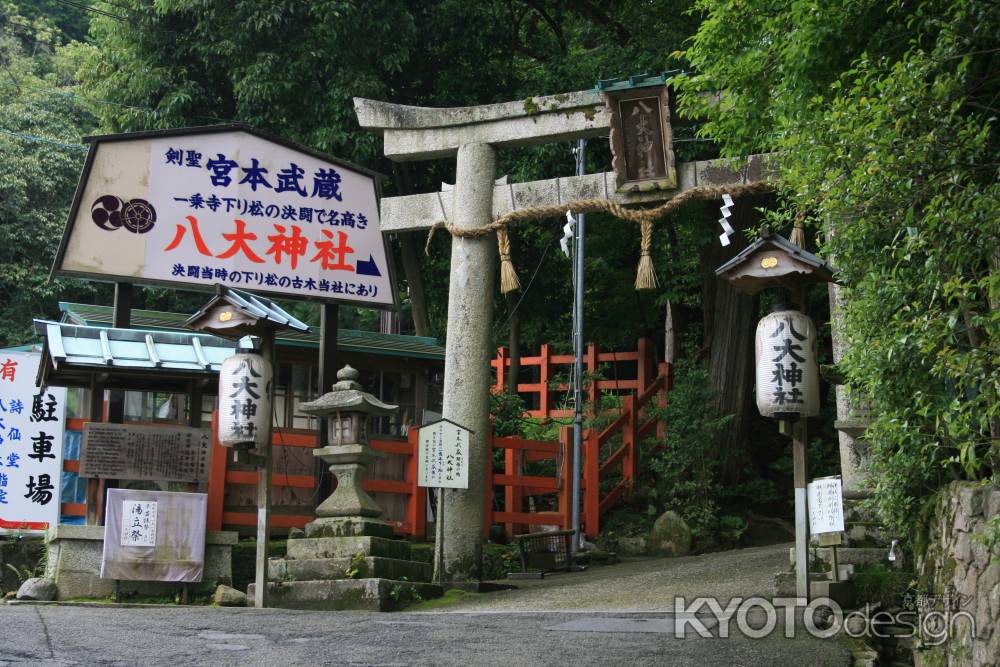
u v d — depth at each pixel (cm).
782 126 873
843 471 1027
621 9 1847
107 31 1983
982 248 640
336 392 1174
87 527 1105
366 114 1365
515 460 1538
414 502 1388
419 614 982
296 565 1114
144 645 732
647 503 1720
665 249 2039
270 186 1398
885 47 840
